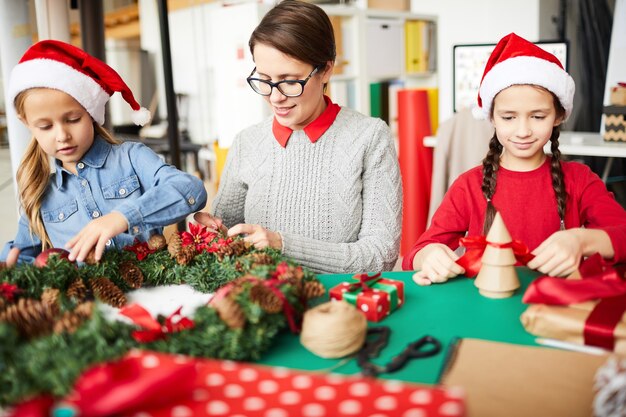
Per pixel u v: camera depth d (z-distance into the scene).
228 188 1.54
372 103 3.85
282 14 1.24
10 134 1.71
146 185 1.36
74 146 1.23
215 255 1.07
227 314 0.77
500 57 1.31
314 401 0.56
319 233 1.42
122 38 4.25
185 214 1.20
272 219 1.45
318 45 1.25
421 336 0.84
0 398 0.58
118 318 0.88
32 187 1.33
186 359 0.61
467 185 1.42
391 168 1.42
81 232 1.07
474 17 4.78
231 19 3.06
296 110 1.30
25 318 0.72
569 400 0.66
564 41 2.83
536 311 0.83
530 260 1.03
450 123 2.82
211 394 0.58
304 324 0.80
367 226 1.39
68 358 0.61
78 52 1.22
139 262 1.08
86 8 2.22
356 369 0.75
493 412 0.64
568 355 0.75
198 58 4.35
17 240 1.36
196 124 4.39
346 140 1.41
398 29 4.06
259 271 0.88
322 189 1.41
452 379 0.70
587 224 1.34
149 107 4.34
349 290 0.92
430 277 1.04
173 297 1.00
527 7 4.52
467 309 0.92
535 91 1.25
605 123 2.77
